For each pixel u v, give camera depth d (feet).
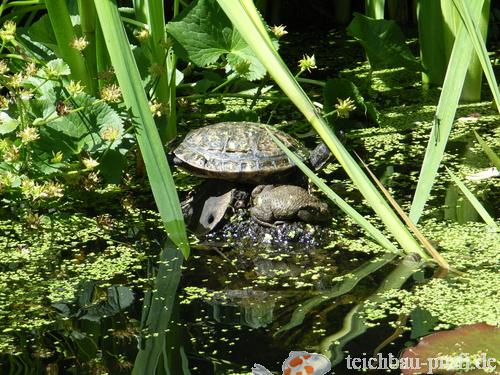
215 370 7.48
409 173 12.39
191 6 13.15
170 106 12.55
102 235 10.71
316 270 9.56
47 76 11.05
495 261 9.56
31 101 11.45
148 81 12.28
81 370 7.56
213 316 8.55
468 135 13.80
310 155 11.23
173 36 12.64
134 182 12.34
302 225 10.50
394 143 13.69
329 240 10.37
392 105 15.58
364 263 9.67
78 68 11.70
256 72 12.81
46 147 11.25
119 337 8.18
